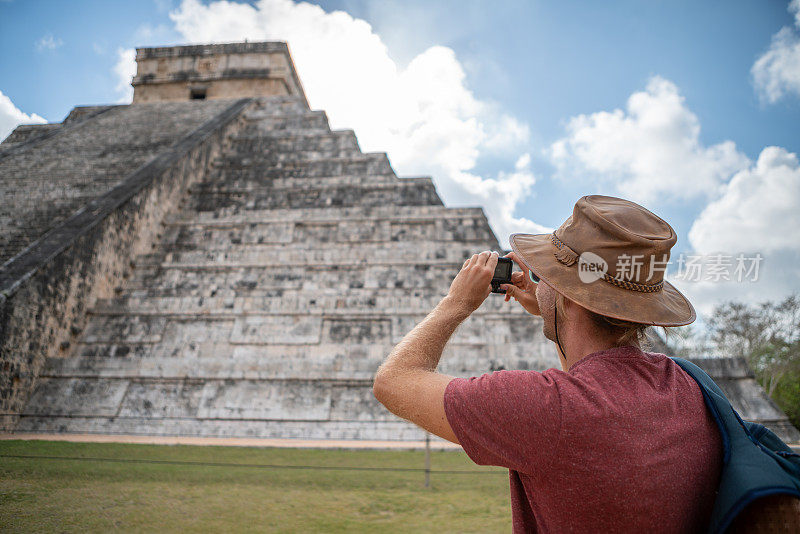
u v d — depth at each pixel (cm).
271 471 780
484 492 688
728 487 122
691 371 153
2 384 1253
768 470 120
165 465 788
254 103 2989
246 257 1828
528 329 1568
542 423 125
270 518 527
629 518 118
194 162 2266
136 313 1589
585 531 122
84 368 1385
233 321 1617
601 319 146
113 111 3061
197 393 1392
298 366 1416
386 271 1775
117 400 1362
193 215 2044
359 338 1592
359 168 2339
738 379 1291
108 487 608
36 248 1464
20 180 2125
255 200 2172
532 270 153
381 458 982
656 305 139
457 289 167
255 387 1398
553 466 124
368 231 1922
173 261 1811
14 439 1085
